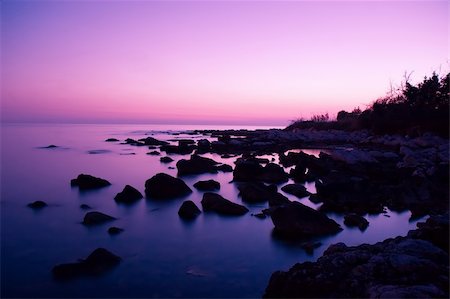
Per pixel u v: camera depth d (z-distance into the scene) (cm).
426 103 3581
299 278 656
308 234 1073
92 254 865
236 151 3569
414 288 524
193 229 1146
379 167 2064
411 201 1441
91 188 1806
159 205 1452
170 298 705
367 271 634
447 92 3403
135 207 1425
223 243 1022
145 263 878
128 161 2891
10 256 927
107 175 2223
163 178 1625
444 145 2481
